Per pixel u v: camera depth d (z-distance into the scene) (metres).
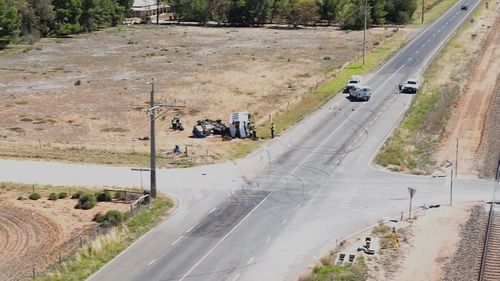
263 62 160.25
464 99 118.19
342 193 73.12
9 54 177.62
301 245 60.50
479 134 96.25
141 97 125.50
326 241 61.28
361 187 74.88
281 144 92.69
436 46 173.38
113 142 96.81
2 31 187.00
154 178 71.44
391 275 54.12
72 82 140.38
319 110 111.31
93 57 172.12
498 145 90.56
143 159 87.44
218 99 123.50
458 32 194.62
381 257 57.59
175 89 132.00
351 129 99.06
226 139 95.56
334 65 155.50
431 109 110.69
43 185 77.75
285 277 54.53
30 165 84.88
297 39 197.12
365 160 84.38
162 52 177.50
